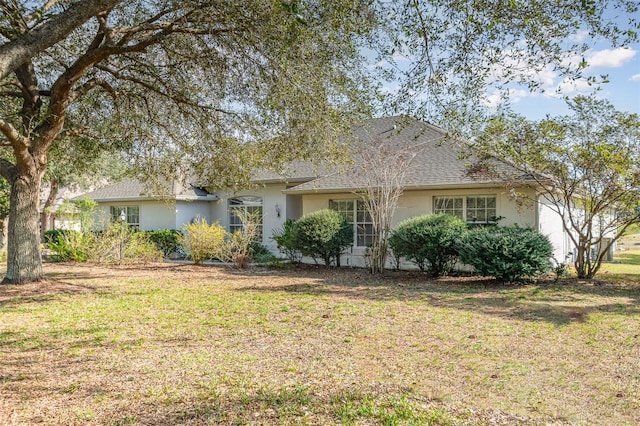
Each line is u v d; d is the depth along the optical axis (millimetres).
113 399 4422
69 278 12906
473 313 8094
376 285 11609
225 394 4488
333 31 6957
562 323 7309
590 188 11711
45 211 24141
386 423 3773
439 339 6445
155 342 6426
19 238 11453
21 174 11352
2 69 4078
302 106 8234
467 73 5918
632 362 5406
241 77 9070
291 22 6496
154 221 21031
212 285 11789
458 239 12102
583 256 12367
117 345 6285
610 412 4078
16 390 4668
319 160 9742
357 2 6090
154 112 12148
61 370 5273
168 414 4070
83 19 4551
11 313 8352
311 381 4840
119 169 23156
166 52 10078
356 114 8227
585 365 5332
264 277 13352
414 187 13820
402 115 6453
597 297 9609
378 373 5094
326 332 6871
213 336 6730
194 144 12422
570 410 4113
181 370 5223
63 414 4098
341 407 4125
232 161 11953
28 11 8953
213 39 8898
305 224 15094
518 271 11195
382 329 7004
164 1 9469
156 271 14906
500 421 3869
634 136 10961
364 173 14195
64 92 10492
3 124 9992
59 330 7133
